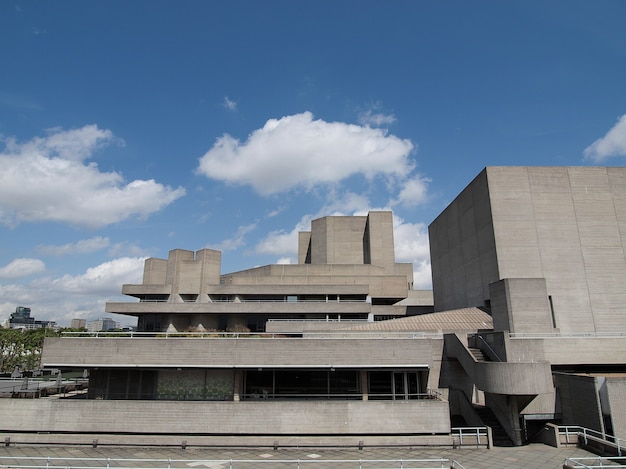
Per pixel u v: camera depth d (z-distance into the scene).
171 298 59.41
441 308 60.88
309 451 22.80
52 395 29.17
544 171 44.97
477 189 47.72
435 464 20.52
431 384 31.31
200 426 23.48
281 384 25.59
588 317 41.31
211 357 24.80
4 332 63.78
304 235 79.88
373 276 62.28
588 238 43.31
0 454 21.89
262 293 56.97
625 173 45.19
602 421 23.56
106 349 24.89
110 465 20.28
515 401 24.86
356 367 24.86
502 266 42.47
